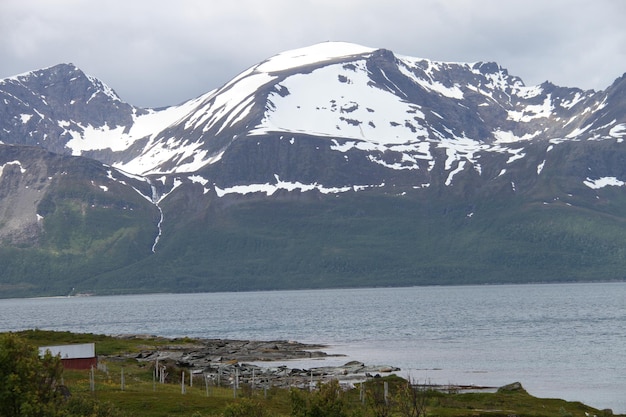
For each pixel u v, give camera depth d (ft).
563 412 321.11
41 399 196.54
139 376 394.93
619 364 535.60
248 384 400.67
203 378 412.98
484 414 312.91
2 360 193.16
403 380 418.10
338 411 222.48
